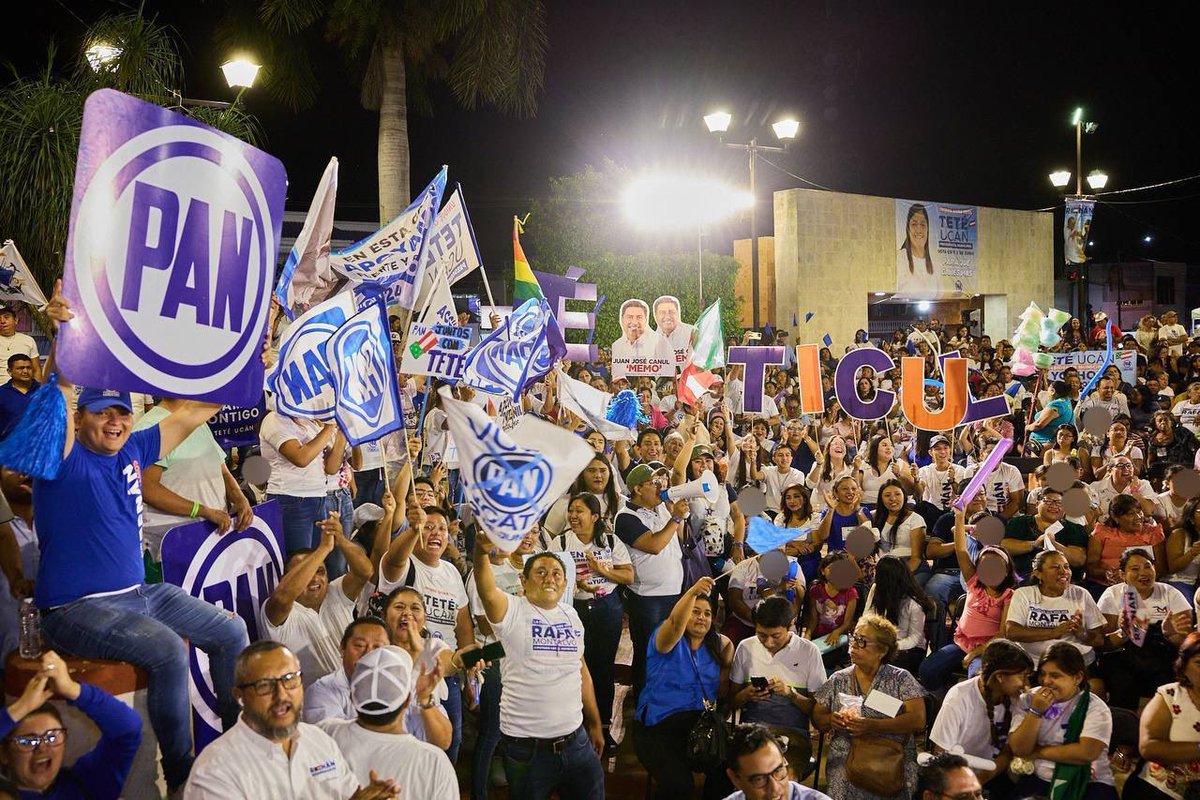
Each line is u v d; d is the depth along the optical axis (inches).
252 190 187.2
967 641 326.0
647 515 327.6
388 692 177.9
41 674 153.3
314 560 222.7
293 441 287.4
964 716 257.9
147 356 167.8
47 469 156.9
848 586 337.7
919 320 1393.9
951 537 392.2
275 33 750.5
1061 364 738.2
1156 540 367.6
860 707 260.2
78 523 164.9
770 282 1225.4
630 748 319.6
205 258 177.5
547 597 242.4
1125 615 316.5
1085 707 250.5
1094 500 437.4
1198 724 245.0
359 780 179.2
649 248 1031.0
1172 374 821.9
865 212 1221.7
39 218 499.2
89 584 165.9
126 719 163.3
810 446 506.6
